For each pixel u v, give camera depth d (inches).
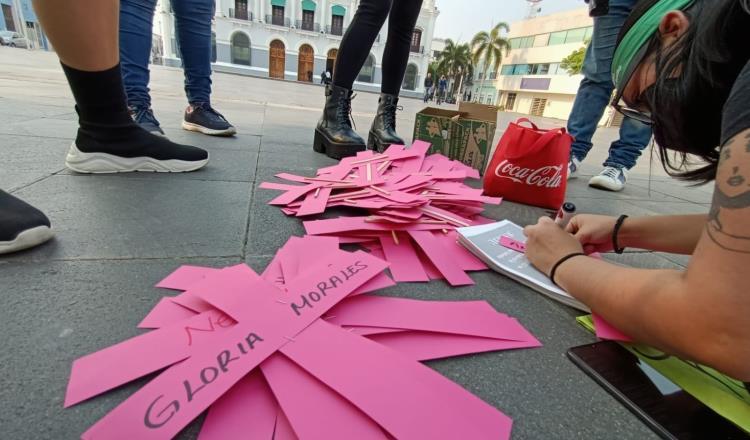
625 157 79.2
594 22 73.5
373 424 16.7
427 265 33.9
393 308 25.2
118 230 34.0
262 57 942.4
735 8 16.8
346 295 24.4
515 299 29.6
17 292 24.2
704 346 15.9
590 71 76.2
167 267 28.8
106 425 15.4
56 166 50.1
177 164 53.1
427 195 48.8
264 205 43.9
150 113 67.8
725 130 16.4
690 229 28.0
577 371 22.5
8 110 90.3
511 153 56.8
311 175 58.9
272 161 66.7
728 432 18.8
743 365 15.2
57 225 33.6
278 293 23.5
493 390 20.4
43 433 15.7
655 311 18.0
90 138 46.4
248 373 19.0
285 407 16.8
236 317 21.2
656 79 21.0
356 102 288.8
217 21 887.1
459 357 22.6
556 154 54.7
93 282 26.0
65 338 20.8
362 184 49.8
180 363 18.7
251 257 31.6
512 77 1073.5
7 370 18.4
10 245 27.7
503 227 40.0
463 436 16.7
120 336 21.3
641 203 69.5
